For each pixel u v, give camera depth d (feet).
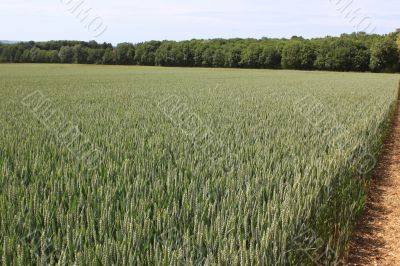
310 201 14.84
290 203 14.23
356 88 91.50
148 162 19.52
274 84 108.47
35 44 325.42
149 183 17.16
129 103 52.90
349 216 17.24
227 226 11.85
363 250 16.70
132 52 306.14
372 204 22.47
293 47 279.28
